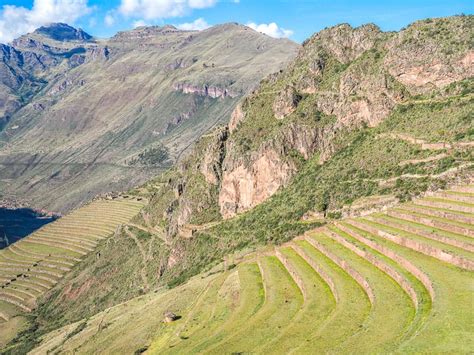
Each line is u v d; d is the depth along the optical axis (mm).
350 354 54188
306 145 161250
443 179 104750
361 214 115125
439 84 135750
